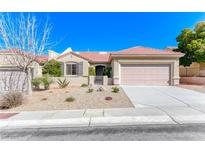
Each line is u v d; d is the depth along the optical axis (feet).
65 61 83.05
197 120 24.32
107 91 50.65
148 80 69.97
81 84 73.67
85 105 34.30
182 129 20.92
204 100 37.68
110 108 31.58
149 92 50.03
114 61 70.28
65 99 39.96
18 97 35.96
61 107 33.40
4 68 54.54
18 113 29.81
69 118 26.04
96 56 103.45
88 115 27.22
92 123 23.97
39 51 48.21
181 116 25.90
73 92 49.85
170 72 69.87
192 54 82.07
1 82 54.70
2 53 54.24
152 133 19.75
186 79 81.30
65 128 22.33
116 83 69.97
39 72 75.05
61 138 19.03
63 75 82.17
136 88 59.93
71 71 83.41
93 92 48.93
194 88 59.82
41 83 59.41
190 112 27.89
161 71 70.03
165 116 25.99
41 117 26.94
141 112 28.32
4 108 33.99
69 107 33.19
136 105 33.50
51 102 37.65
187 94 46.24
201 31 82.17
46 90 56.75
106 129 21.50
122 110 29.81
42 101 38.93
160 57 69.46
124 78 70.38
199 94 46.16
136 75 70.18
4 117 27.45
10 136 20.01
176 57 69.26
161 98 40.40
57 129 22.07
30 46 47.52
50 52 92.79
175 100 37.86
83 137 19.11
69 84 73.26
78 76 76.33
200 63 85.40
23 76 55.01
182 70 88.28
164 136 18.79
